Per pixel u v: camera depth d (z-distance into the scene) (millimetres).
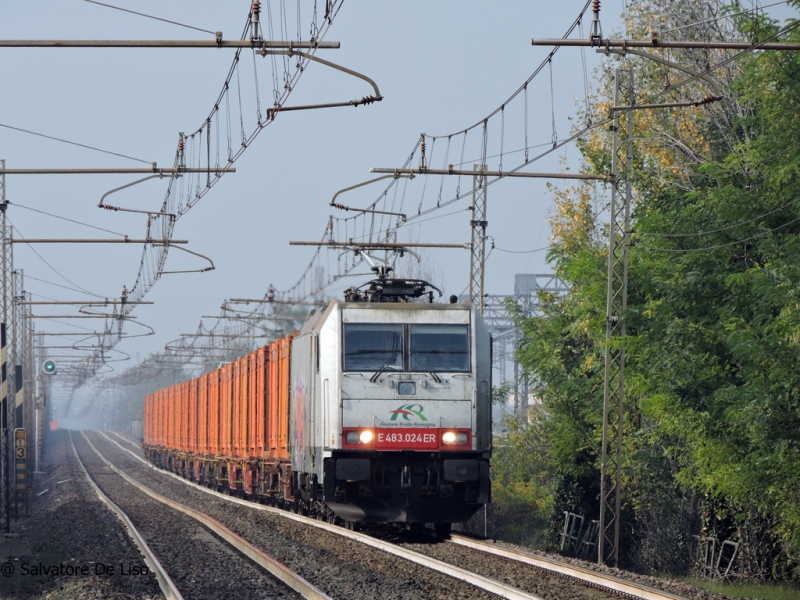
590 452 101125
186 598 44812
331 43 45906
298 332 81812
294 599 44156
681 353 72750
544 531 111875
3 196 99500
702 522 84312
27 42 46688
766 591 67312
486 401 65750
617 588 46625
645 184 100500
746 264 76312
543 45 52031
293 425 79375
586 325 88062
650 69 102312
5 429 96125
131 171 71625
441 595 44375
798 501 63500
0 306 99562
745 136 87750
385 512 64812
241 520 84875
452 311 65875
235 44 46406
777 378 59219
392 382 63812
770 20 72125
